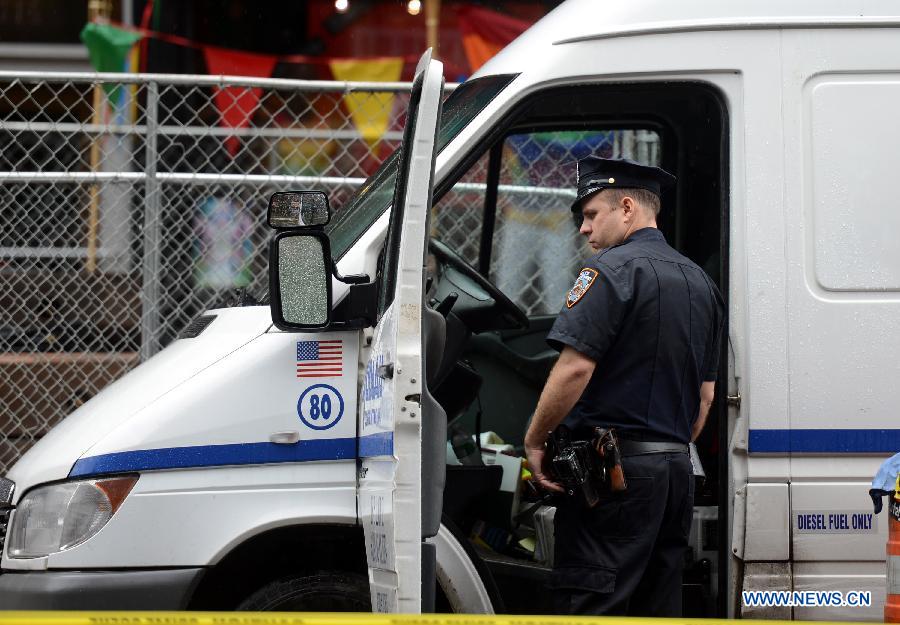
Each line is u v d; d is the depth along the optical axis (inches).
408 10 1338.6
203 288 919.0
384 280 473.1
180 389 500.1
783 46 538.9
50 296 912.9
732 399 528.1
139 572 485.4
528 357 734.5
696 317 519.5
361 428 493.7
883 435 523.8
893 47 539.2
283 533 502.3
